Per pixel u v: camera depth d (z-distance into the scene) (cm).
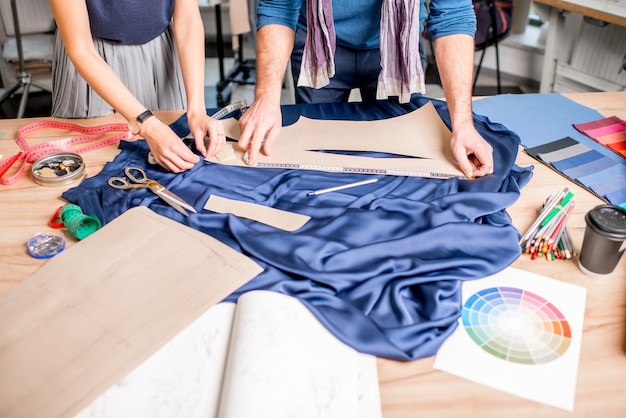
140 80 158
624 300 88
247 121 127
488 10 296
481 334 81
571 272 94
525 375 75
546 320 84
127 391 72
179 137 131
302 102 176
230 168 121
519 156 128
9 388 72
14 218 107
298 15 147
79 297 85
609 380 75
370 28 150
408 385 74
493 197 106
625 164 122
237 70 352
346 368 74
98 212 106
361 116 142
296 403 68
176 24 141
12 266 95
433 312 83
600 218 88
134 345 77
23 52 270
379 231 100
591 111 145
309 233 98
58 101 154
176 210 106
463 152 116
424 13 152
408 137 128
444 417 70
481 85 365
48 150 128
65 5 113
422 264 90
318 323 80
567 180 119
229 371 72
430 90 352
